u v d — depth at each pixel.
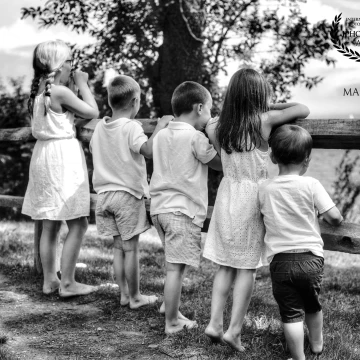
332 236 3.36
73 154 4.17
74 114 4.28
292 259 2.83
